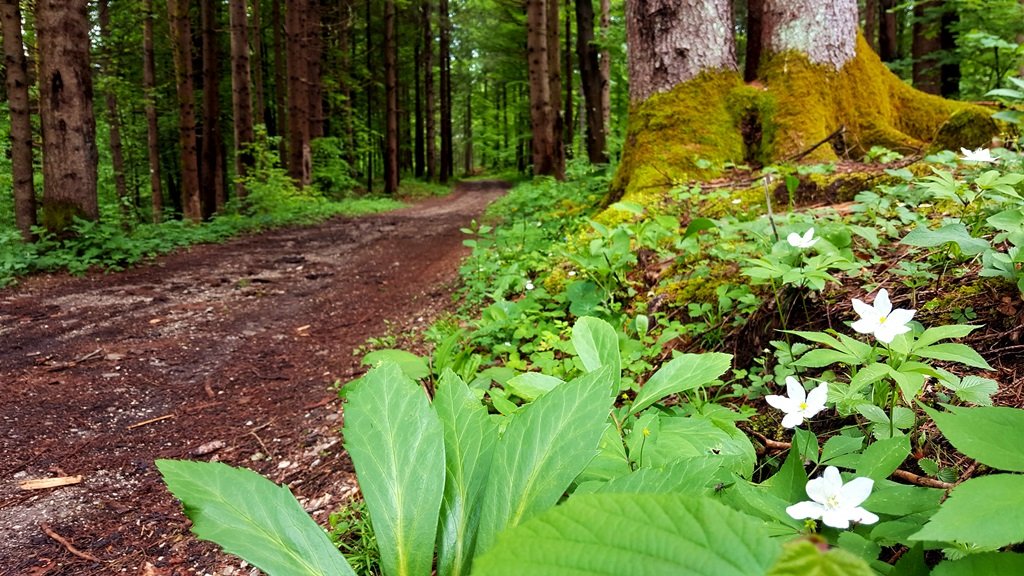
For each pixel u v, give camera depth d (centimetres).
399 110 2662
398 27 2752
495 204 1328
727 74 589
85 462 325
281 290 722
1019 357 185
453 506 123
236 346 520
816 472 172
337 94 2328
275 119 2639
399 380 134
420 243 1056
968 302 214
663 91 599
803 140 538
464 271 638
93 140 882
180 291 712
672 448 151
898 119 609
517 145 4009
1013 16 802
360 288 729
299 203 1522
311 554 108
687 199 468
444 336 426
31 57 1393
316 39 2062
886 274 254
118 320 590
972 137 419
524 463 115
